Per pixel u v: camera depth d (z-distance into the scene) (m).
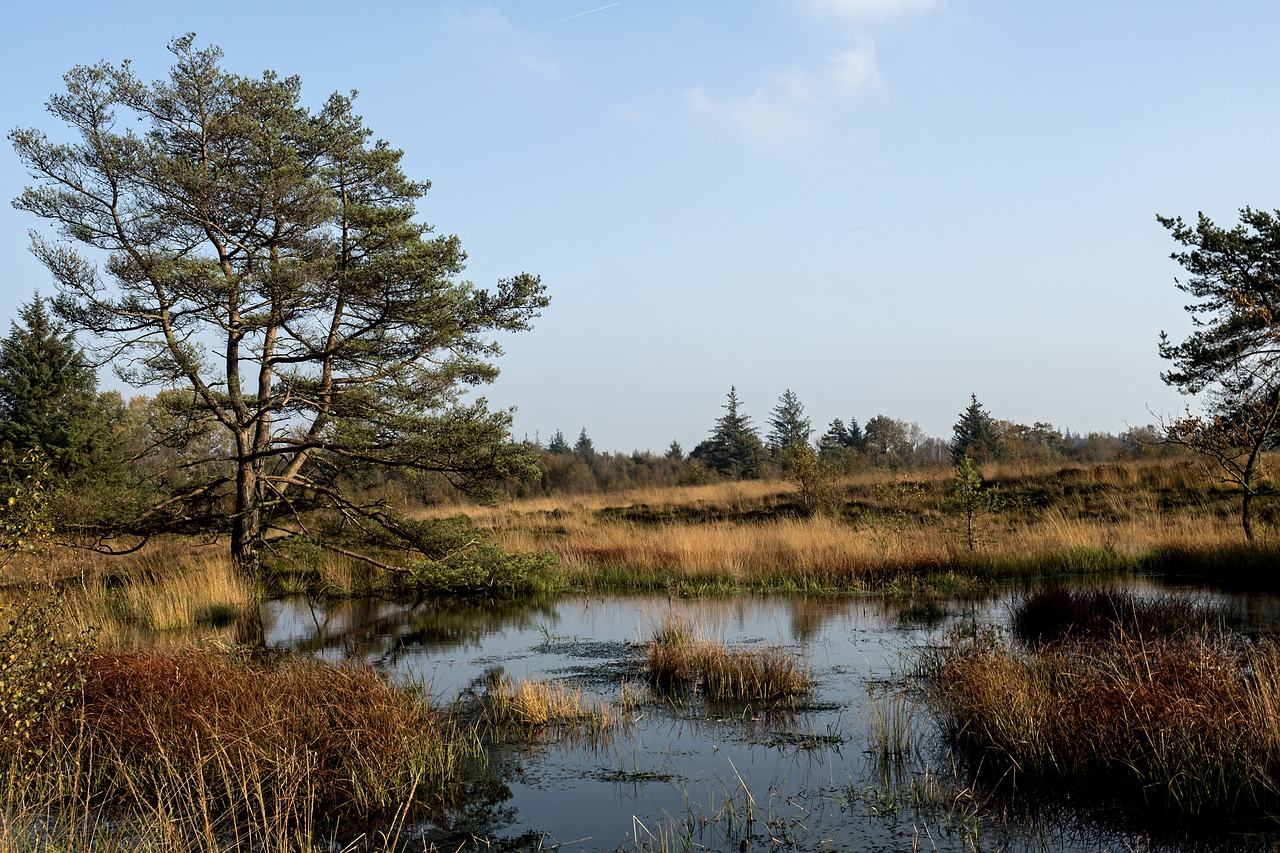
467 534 18.12
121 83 16.50
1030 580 17.05
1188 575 16.67
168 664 8.65
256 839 5.86
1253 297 18.64
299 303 16.58
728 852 5.62
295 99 18.11
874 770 6.98
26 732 6.70
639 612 15.34
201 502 18.22
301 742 7.10
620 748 7.70
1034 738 6.76
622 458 83.56
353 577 19.34
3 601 8.71
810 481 28.62
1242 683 7.14
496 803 6.54
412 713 7.74
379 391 17.27
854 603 15.46
